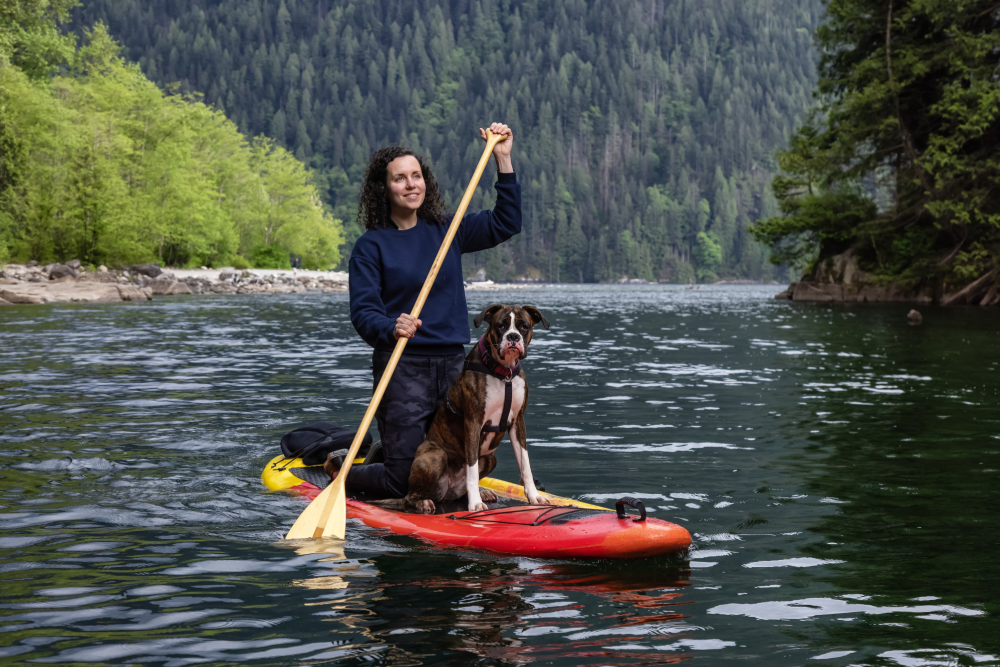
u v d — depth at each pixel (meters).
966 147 35.19
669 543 3.45
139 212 46.84
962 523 3.90
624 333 18.36
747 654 2.47
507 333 4.02
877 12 36.47
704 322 22.66
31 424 6.56
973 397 8.22
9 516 4.01
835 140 39.31
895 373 10.33
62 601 2.91
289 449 5.14
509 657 2.45
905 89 36.03
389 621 2.74
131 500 4.35
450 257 4.73
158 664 2.39
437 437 4.43
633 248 185.88
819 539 3.68
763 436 6.22
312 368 10.73
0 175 39.50
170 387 8.80
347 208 191.50
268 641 2.57
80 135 42.88
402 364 4.52
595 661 2.42
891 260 36.81
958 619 2.73
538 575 3.24
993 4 34.31
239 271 57.69
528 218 195.88
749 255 193.38
